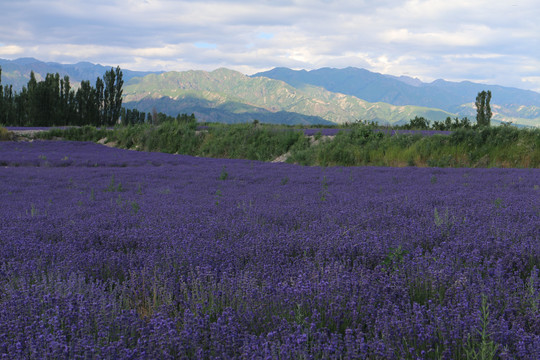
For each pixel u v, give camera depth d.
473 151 24.20
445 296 3.90
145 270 4.60
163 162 27.58
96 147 38.81
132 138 44.09
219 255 5.12
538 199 9.35
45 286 4.02
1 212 9.24
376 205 9.16
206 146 37.41
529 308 3.53
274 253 5.13
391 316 3.29
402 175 17.44
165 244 5.76
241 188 14.30
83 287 4.13
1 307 3.54
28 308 3.53
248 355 2.74
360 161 26.64
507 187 12.73
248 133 36.41
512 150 23.48
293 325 3.27
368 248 5.23
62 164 26.06
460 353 2.97
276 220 7.79
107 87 89.56
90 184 16.12
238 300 3.77
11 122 82.81
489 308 3.50
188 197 11.65
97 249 5.89
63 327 3.27
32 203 10.73
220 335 3.05
